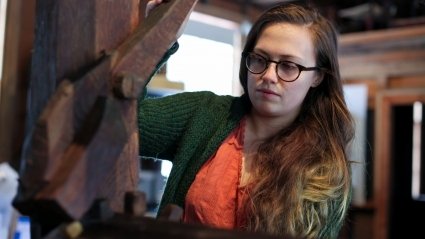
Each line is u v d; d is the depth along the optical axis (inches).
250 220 45.2
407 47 190.7
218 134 48.7
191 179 47.9
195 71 153.0
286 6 47.9
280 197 45.1
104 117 27.7
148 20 32.9
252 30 47.8
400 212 205.0
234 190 46.9
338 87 49.8
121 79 29.1
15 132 97.3
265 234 25.6
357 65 203.6
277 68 45.4
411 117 206.8
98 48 31.0
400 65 194.1
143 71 31.2
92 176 27.2
